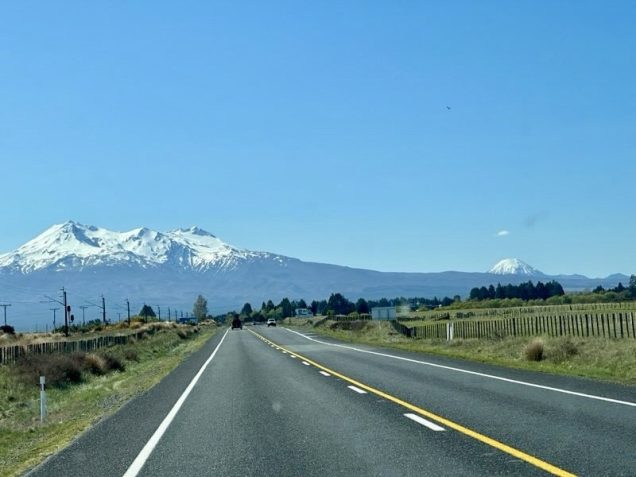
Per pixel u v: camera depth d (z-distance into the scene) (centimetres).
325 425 1493
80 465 1184
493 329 4988
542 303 17775
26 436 1703
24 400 2530
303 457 1162
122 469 1132
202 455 1217
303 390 2222
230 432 1454
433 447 1201
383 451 1185
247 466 1111
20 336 9588
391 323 8706
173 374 3266
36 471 1149
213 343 7331
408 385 2236
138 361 4884
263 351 4984
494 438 1259
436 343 4919
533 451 1137
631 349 2723
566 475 969
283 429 1463
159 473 1088
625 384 2080
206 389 2409
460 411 1608
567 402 1702
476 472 1007
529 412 1558
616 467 1009
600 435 1259
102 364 3753
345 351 4622
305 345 5791
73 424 1792
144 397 2264
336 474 1031
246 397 2097
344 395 2034
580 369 2631
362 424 1485
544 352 3130
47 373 2998
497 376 2441
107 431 1556
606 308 10281
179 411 1839
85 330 12781
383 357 3816
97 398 2480
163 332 10281
